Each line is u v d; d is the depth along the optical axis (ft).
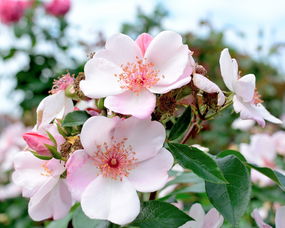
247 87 1.13
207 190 1.09
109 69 1.10
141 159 1.05
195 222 1.16
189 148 1.06
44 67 3.97
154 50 1.09
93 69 1.09
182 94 1.13
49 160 1.11
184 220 1.10
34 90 3.91
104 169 1.04
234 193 1.08
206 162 1.03
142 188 1.02
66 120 1.11
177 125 1.13
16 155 1.18
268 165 2.26
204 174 1.02
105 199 1.01
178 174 1.54
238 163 1.11
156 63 1.10
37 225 3.41
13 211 3.55
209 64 3.72
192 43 3.79
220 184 1.09
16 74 3.94
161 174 1.03
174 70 1.07
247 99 1.14
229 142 3.34
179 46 1.08
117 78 1.09
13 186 3.48
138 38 1.14
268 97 4.14
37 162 1.17
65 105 1.22
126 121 1.05
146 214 1.12
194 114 1.20
